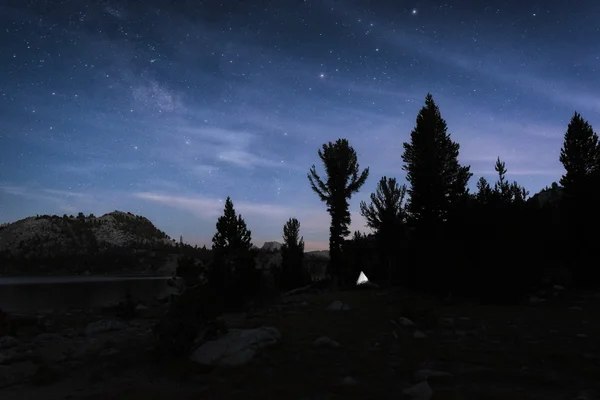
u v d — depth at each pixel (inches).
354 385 215.2
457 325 417.4
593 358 257.1
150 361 280.8
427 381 221.5
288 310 614.5
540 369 240.2
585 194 765.3
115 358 293.4
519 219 740.7
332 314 535.5
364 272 1222.3
